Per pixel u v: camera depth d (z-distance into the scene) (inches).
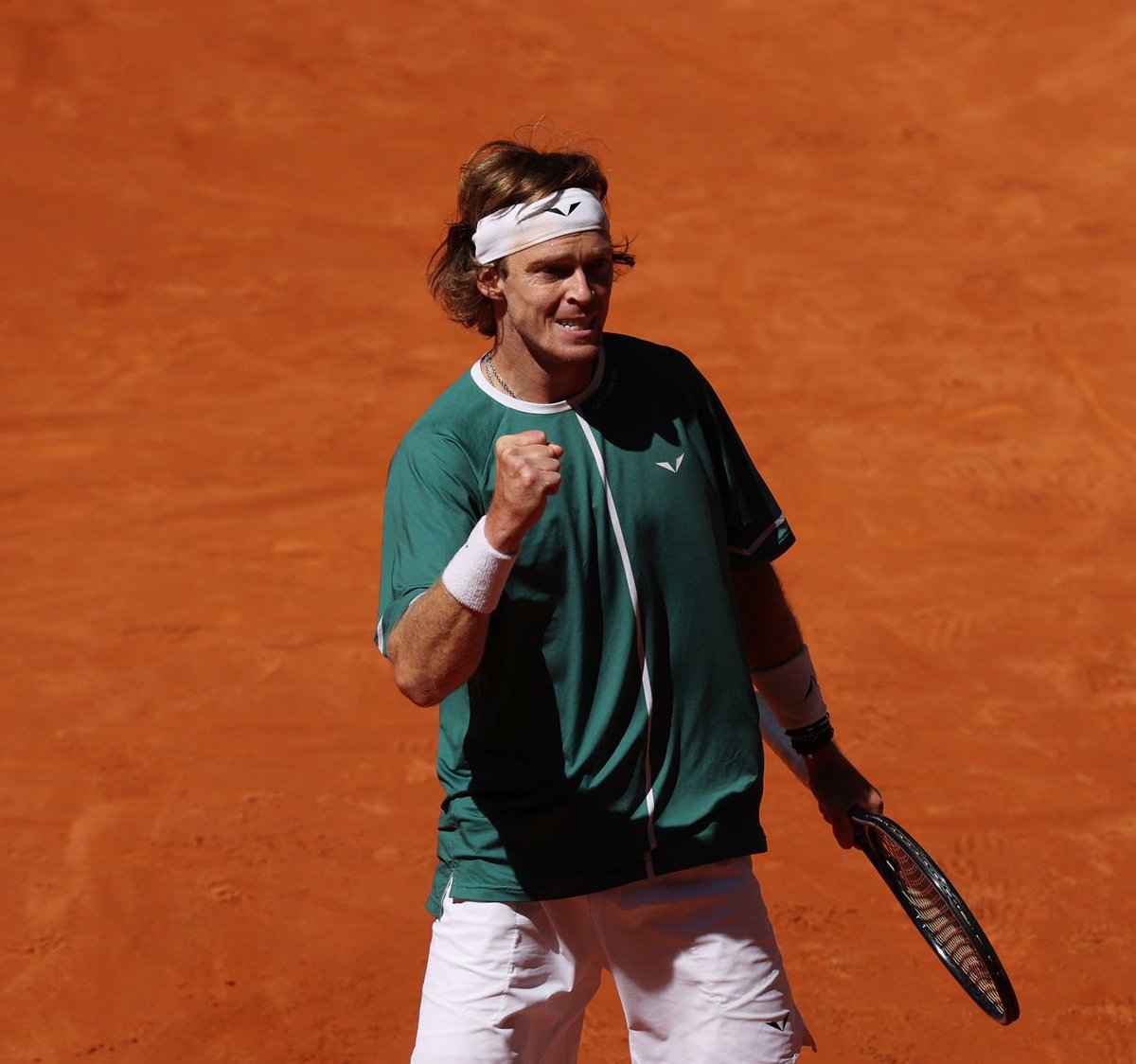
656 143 2325.3
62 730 1024.9
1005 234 2007.9
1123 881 833.5
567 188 398.6
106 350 1740.9
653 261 1943.9
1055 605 1175.6
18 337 1768.0
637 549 415.2
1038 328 1743.4
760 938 441.7
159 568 1277.1
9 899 836.0
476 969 434.6
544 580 407.5
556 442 411.5
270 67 2513.5
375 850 881.5
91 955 786.8
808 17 2701.8
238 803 931.3
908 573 1234.0
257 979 767.1
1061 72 2482.8
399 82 2497.5
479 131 2375.7
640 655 418.0
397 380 1665.8
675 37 2659.9
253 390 1643.7
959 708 1029.2
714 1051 437.4
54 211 2091.5
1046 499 1366.9
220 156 2269.9
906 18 2682.1
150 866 865.5
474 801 430.3
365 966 776.3
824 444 1481.3
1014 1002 424.8
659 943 436.8
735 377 1638.8
